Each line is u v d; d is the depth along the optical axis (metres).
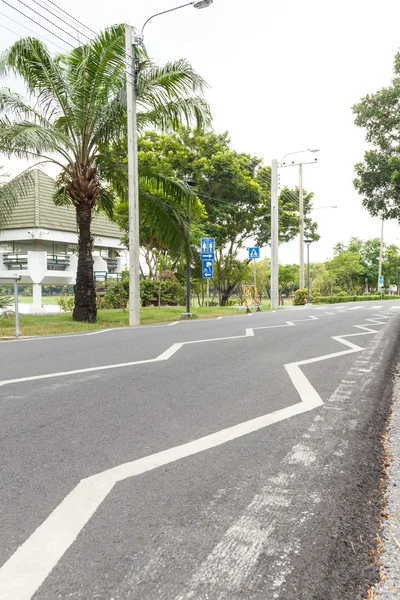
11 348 8.19
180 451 3.32
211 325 13.08
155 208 16.39
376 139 18.78
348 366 6.75
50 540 2.20
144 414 4.21
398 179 17.72
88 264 14.87
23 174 13.45
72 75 14.15
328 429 3.88
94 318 14.98
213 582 1.90
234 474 2.94
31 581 1.91
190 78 14.41
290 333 10.84
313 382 5.64
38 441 3.52
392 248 73.25
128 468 3.02
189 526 2.32
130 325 14.25
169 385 5.36
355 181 19.25
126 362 6.78
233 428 3.85
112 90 14.85
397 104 18.00
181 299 28.97
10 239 30.25
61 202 18.25
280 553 2.09
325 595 1.82
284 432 3.78
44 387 5.20
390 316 17.05
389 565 2.01
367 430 3.88
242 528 2.30
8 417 4.09
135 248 14.56
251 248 27.14
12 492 2.69
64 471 2.97
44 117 14.14
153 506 2.52
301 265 35.06
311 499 2.61
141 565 2.01
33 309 27.44
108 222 37.56
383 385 5.57
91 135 14.66
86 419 4.05
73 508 2.50
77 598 1.81
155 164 26.78
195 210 20.16
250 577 1.93
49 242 31.17
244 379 5.71
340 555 2.08
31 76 13.55
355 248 71.69
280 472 2.98
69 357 7.21
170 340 9.38
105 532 2.26
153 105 15.21
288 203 36.44
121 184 16.19
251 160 33.59
